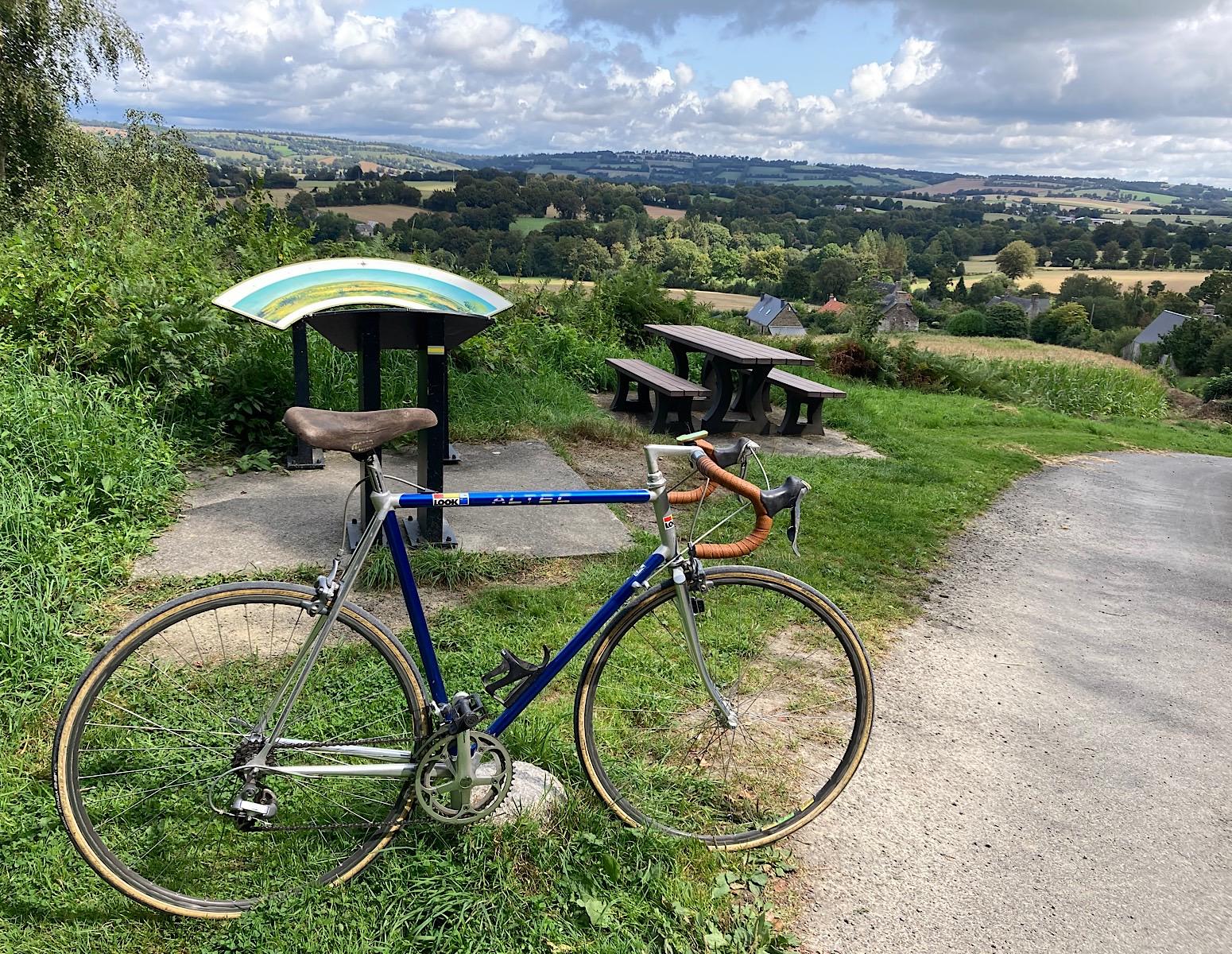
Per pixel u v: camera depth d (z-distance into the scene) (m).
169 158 21.11
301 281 4.65
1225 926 2.42
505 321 9.29
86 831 1.99
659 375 8.23
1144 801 2.99
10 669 2.96
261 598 2.09
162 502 4.69
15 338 5.54
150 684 2.29
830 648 3.43
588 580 4.20
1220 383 34.00
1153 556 5.98
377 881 2.20
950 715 3.46
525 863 2.29
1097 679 3.93
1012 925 2.36
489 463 6.26
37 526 3.78
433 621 3.68
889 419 10.30
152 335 5.76
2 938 1.97
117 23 19.86
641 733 2.88
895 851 2.62
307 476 5.52
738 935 2.16
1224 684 3.99
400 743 2.35
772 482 6.45
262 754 2.12
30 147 19.45
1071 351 28.16
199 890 2.14
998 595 4.88
